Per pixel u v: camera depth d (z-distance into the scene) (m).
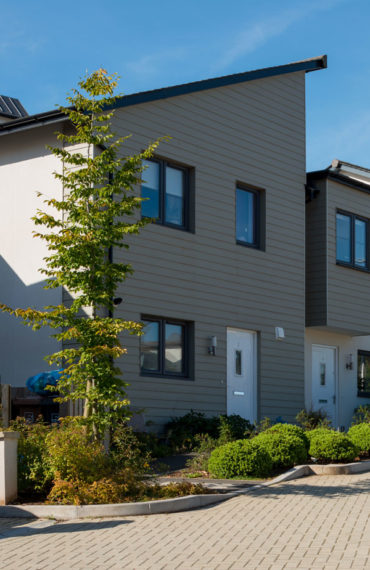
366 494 10.30
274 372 18.00
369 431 14.10
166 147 15.94
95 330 10.56
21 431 10.75
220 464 11.65
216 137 17.11
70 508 9.16
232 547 7.57
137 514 9.22
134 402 14.75
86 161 11.09
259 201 18.28
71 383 10.93
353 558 7.00
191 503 9.62
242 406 17.28
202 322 16.38
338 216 19.97
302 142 19.38
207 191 16.80
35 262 15.02
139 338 15.01
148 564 7.04
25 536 8.30
